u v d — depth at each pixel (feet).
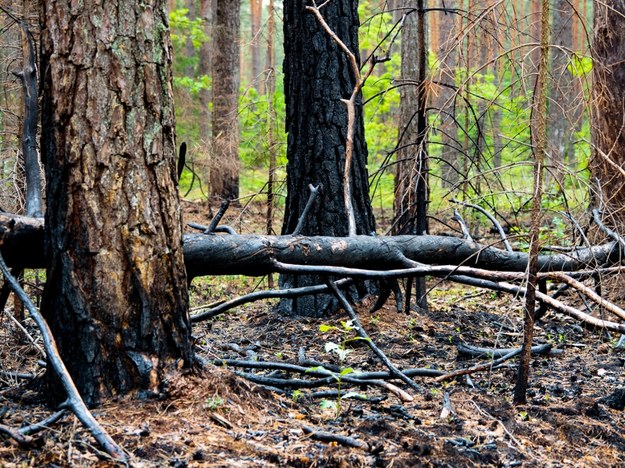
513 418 13.14
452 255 19.01
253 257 15.06
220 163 37.78
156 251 11.87
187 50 73.97
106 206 11.60
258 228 34.78
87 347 11.64
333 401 13.85
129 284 11.74
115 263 11.64
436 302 26.71
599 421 13.38
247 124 40.75
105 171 11.59
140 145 11.76
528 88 17.54
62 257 11.71
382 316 21.09
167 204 12.07
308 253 16.42
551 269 20.58
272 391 14.03
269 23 31.17
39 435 10.66
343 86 21.91
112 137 11.60
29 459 9.97
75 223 11.67
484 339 20.34
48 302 12.04
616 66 24.09
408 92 37.58
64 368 10.98
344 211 21.88
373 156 53.98
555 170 17.12
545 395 14.87
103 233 11.60
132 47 11.70
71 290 11.66
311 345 19.04
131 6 11.69
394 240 18.06
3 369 15.17
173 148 12.28
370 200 22.71
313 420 12.33
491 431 12.53
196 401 11.86
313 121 21.88
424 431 12.25
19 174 18.85
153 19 11.91
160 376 11.88
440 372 15.88
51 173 11.78
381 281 17.99
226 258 14.85
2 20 20.92
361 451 11.02
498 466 11.14
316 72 21.79
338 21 21.90
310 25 21.80
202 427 11.30
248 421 11.82
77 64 11.55
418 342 19.49
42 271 22.86
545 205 30.07
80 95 11.56
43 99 11.86
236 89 47.93
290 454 10.66
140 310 11.78
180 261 12.30
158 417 11.34
